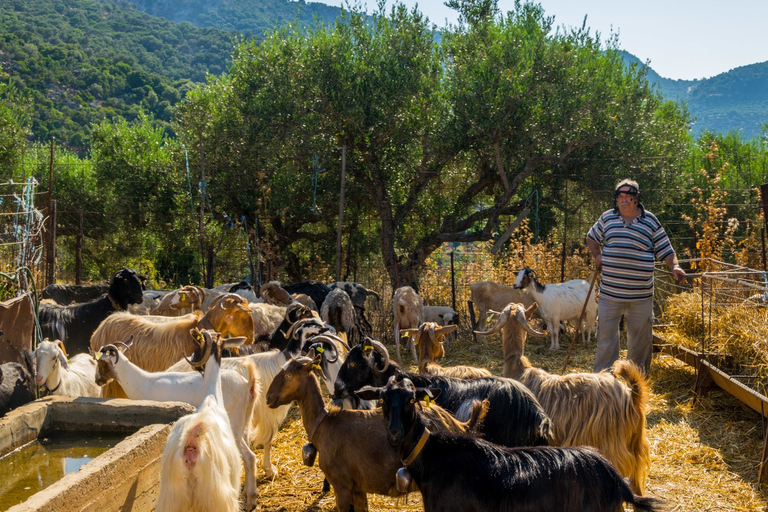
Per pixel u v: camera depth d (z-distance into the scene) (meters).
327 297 9.88
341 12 14.40
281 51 14.22
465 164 15.45
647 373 6.88
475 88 13.63
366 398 3.85
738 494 5.14
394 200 15.59
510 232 14.48
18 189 16.16
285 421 7.25
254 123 13.62
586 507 3.49
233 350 6.67
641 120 14.55
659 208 15.24
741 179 18.84
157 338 6.91
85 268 18.17
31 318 6.41
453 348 10.76
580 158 14.56
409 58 14.04
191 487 3.83
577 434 4.75
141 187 16.98
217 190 14.33
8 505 4.09
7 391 5.55
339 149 14.08
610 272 6.66
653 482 5.38
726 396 7.31
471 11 15.23
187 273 16.28
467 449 3.69
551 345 10.56
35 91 47.28
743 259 11.32
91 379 6.57
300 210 15.08
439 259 16.78
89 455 4.86
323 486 5.45
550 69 13.73
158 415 5.12
